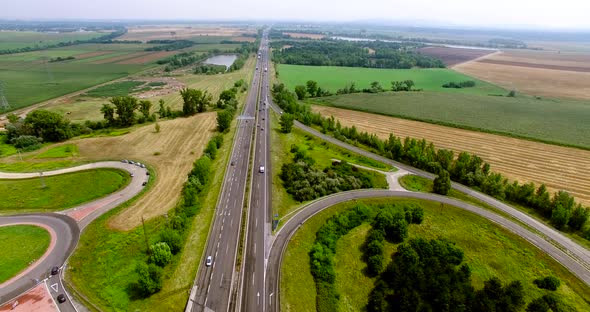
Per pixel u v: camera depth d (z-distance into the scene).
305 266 83.19
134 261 81.75
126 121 175.25
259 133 167.25
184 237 89.19
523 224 101.31
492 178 119.31
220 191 113.44
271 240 90.12
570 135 174.00
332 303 73.25
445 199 113.19
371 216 103.19
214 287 74.88
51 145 147.62
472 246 92.69
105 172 122.50
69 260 80.81
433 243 88.12
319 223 98.25
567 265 86.06
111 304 69.75
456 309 67.81
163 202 105.38
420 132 179.62
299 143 157.38
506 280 82.00
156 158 136.00
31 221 94.81
